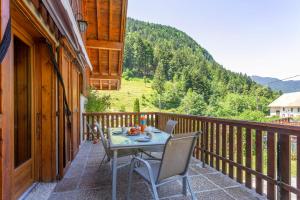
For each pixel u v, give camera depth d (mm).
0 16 1146
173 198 2455
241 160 2895
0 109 1192
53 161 2875
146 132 3248
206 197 2479
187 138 2137
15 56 2338
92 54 9664
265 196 2504
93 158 4254
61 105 3033
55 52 2963
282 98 43938
